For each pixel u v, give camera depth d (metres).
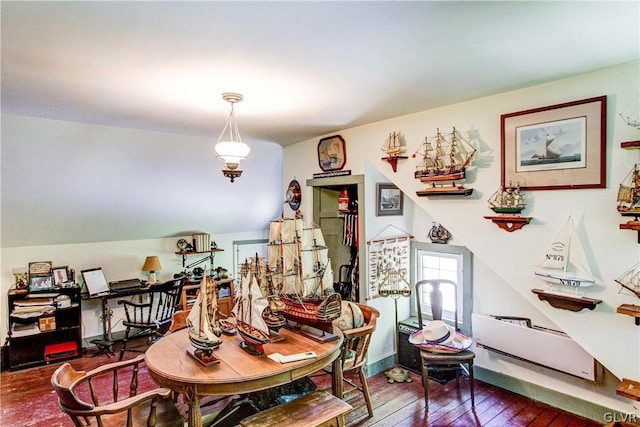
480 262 3.62
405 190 3.36
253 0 1.37
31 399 3.35
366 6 1.42
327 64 2.05
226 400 3.18
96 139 3.68
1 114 3.13
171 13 1.47
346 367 2.88
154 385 3.55
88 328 4.64
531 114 2.53
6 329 4.17
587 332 2.39
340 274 4.70
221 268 5.38
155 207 4.73
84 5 1.40
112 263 4.83
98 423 1.90
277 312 2.73
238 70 2.14
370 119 3.44
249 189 5.25
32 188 3.79
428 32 1.66
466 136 2.89
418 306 3.68
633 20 1.55
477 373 3.58
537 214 2.56
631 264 2.19
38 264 4.25
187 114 3.18
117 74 2.20
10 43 1.76
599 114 2.24
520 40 1.76
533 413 2.98
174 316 3.10
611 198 2.24
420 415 2.99
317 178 4.32
